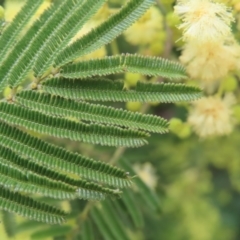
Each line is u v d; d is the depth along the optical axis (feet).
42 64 0.62
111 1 0.76
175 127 0.81
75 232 0.80
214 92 0.83
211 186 1.21
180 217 1.17
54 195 0.58
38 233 0.79
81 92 0.62
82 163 0.59
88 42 0.62
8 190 0.58
